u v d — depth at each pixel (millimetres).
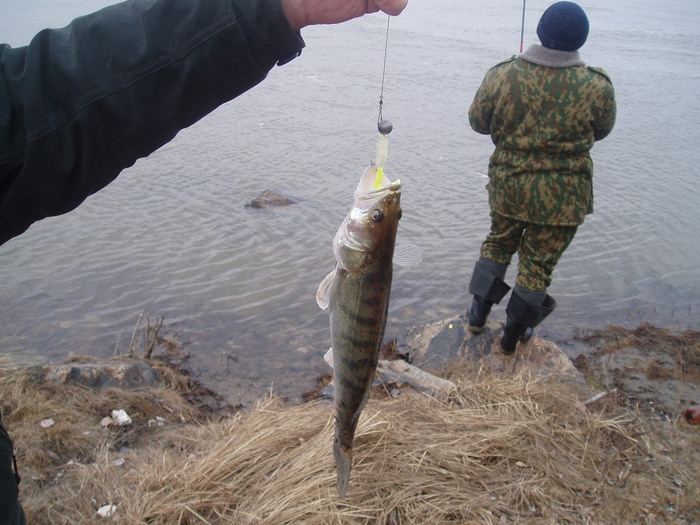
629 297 4422
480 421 2529
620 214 5848
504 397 2734
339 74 10711
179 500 2082
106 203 5637
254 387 3207
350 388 1605
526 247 3162
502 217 3217
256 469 2252
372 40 14016
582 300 4371
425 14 19328
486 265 3359
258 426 2498
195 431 2637
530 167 2980
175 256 4707
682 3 27156
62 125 906
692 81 10836
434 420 2549
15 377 2699
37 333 3654
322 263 4688
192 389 3154
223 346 3594
